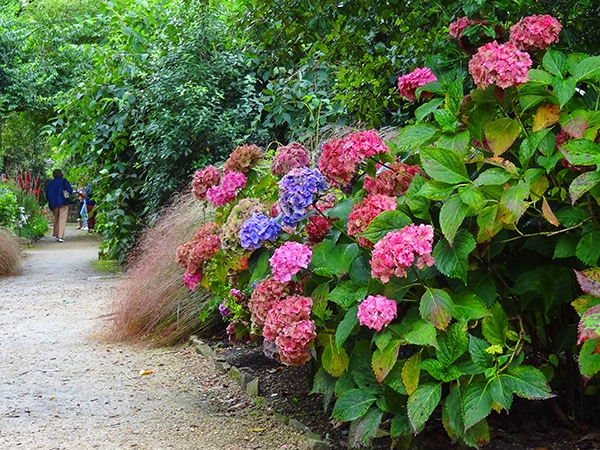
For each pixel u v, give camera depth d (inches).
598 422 123.8
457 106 104.6
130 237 394.6
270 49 177.9
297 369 175.6
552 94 100.2
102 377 177.9
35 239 704.4
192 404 153.0
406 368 99.3
